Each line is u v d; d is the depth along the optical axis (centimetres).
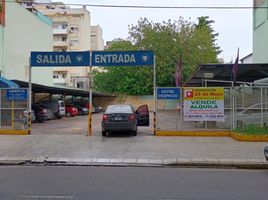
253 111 2148
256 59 3772
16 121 2255
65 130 2594
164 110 2170
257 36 3722
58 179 1089
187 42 5419
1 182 1041
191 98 2153
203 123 2148
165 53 5444
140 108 2698
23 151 1627
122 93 6762
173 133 2150
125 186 986
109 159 1446
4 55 3472
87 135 2186
